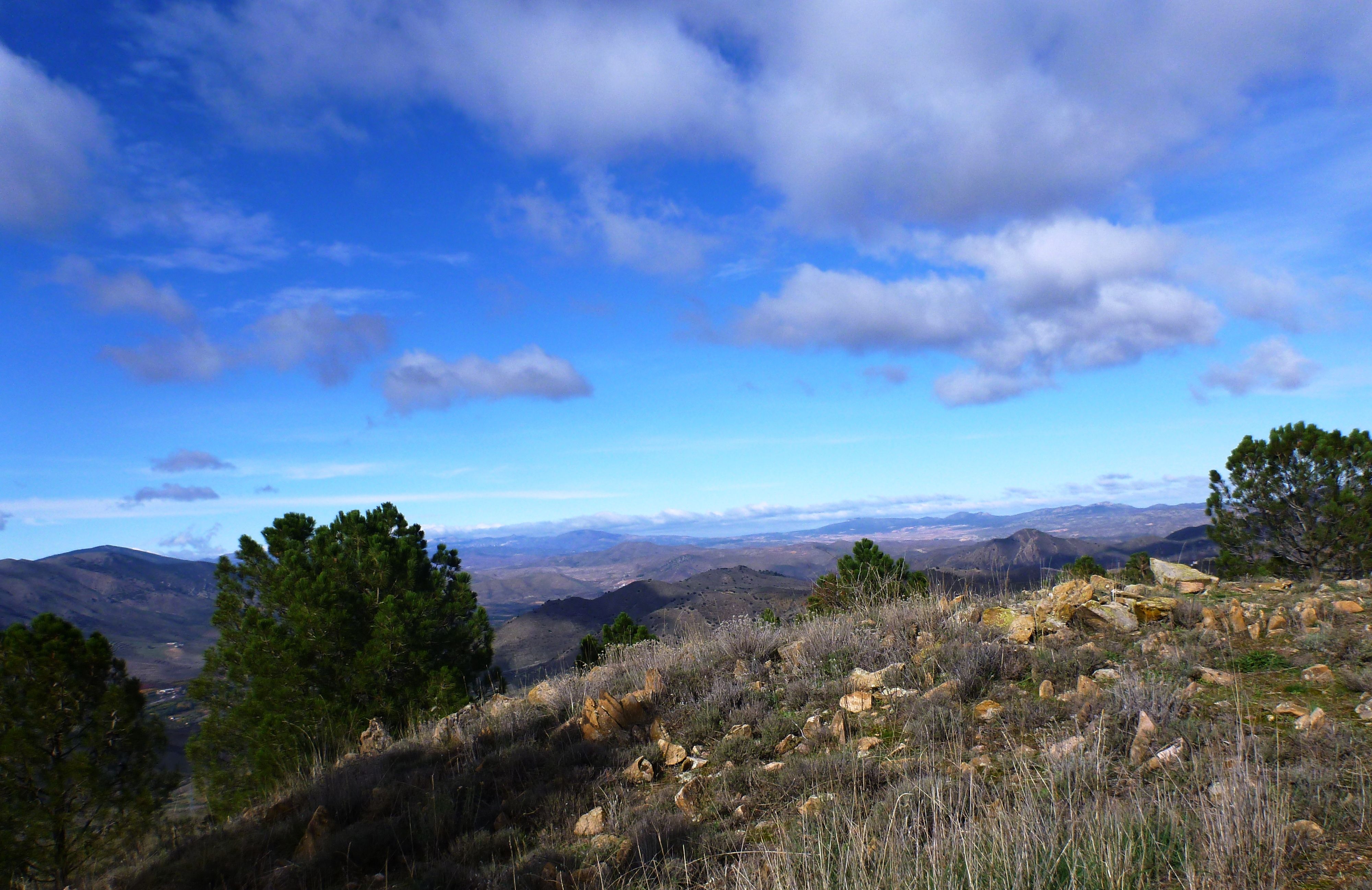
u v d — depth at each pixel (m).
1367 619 7.91
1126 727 5.98
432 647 17.72
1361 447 15.39
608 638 20.55
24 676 13.76
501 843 6.19
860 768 6.16
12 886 12.52
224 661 18.55
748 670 9.78
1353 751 4.97
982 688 7.51
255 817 8.33
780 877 4.35
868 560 15.14
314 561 18.98
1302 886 3.57
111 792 13.69
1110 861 3.84
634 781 7.27
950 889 3.96
